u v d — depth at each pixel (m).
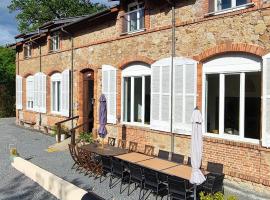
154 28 12.34
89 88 17.20
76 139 15.84
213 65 10.39
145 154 11.06
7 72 32.22
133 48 13.41
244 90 9.66
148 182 8.67
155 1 12.20
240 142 9.54
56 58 19.41
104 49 15.16
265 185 8.96
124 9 13.96
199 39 10.65
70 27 17.11
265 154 8.93
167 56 11.83
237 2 9.87
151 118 12.45
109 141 13.63
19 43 23.92
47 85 20.56
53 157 13.75
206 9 10.41
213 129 10.57
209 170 8.91
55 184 9.43
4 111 32.06
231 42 9.69
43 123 21.36
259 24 8.97
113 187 9.89
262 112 8.88
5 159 13.76
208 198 7.16
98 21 15.47
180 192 7.85
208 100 10.66
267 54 8.72
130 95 14.06
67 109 18.03
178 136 11.39
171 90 11.57
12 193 9.70
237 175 9.58
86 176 10.98
